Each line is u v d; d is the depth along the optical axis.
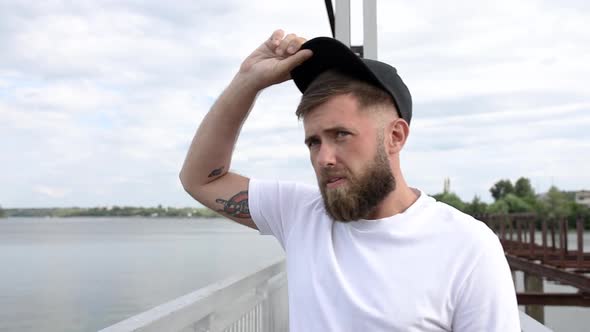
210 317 1.99
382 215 1.35
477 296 1.21
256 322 2.87
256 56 1.58
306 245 1.46
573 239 89.88
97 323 25.86
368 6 3.84
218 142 1.68
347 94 1.26
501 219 24.34
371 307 1.25
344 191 1.26
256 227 1.72
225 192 1.72
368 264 1.30
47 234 180.00
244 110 1.63
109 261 58.69
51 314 28.66
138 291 34.84
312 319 1.34
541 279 16.59
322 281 1.35
